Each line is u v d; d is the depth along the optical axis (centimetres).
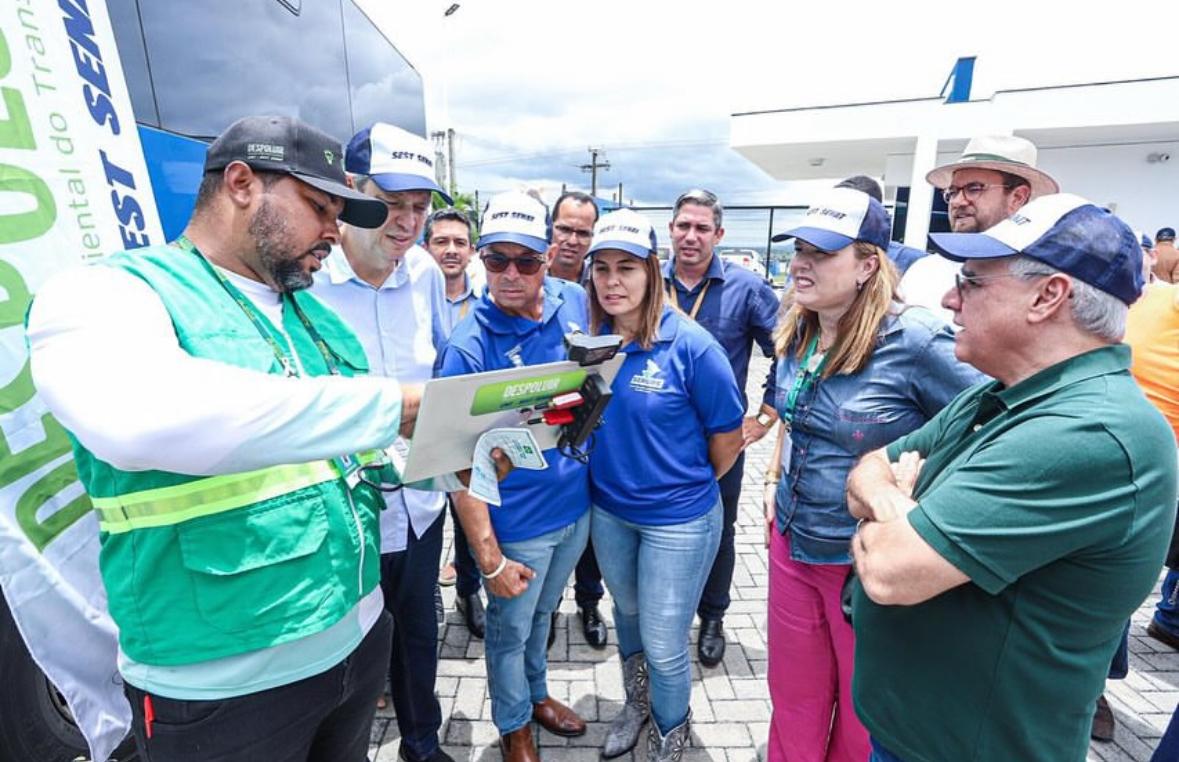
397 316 217
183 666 108
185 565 104
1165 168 1000
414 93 509
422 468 112
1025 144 280
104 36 185
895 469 138
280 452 93
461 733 244
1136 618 330
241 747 115
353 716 145
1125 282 102
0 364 146
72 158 169
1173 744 203
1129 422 96
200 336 104
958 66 1081
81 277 97
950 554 103
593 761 230
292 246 116
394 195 189
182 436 86
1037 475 98
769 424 279
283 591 112
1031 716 107
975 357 119
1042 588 103
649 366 186
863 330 166
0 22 151
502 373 108
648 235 179
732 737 243
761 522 449
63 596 160
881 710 127
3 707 174
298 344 130
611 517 208
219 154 112
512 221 179
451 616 324
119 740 178
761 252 1812
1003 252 108
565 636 307
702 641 292
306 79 328
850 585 163
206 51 253
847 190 167
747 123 1190
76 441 107
